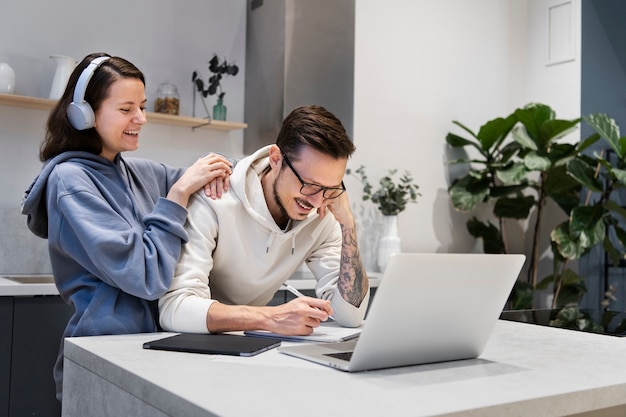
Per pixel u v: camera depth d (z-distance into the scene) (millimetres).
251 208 1616
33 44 3322
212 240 1592
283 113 3623
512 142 4434
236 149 3893
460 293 1100
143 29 3617
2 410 2547
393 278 986
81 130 1576
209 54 3824
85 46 3459
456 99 4504
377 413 798
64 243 1488
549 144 4164
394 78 4199
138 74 1614
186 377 982
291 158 1517
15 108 3254
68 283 1564
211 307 1409
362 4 4062
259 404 828
